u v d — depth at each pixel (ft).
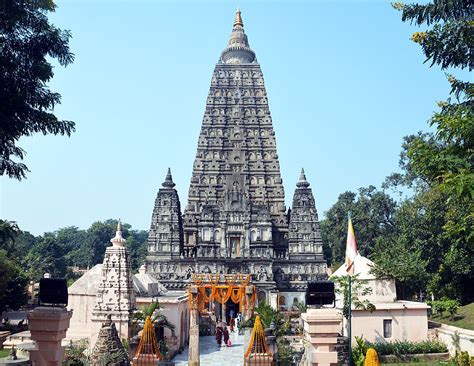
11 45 71.46
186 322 201.57
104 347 116.88
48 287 56.70
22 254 462.19
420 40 81.20
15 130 70.44
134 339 111.96
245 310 221.66
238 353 180.96
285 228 328.29
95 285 173.37
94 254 604.08
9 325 205.16
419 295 252.42
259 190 332.80
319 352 58.08
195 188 334.44
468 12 79.97
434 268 251.39
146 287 194.70
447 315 203.00
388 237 351.87
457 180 69.62
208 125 345.51
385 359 153.69
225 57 380.99
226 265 302.45
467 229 79.92
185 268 308.60
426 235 254.68
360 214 388.98
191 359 150.82
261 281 297.74
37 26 71.87
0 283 228.63
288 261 313.32
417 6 81.82
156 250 314.14
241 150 339.77
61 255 534.78
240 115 347.36
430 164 78.28
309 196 326.44
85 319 171.32
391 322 166.50
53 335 54.75
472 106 80.18
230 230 312.71
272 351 120.16
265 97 354.33
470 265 208.23
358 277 187.11
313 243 317.42
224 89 355.36
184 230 328.70
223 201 317.22
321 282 60.49
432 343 161.38
